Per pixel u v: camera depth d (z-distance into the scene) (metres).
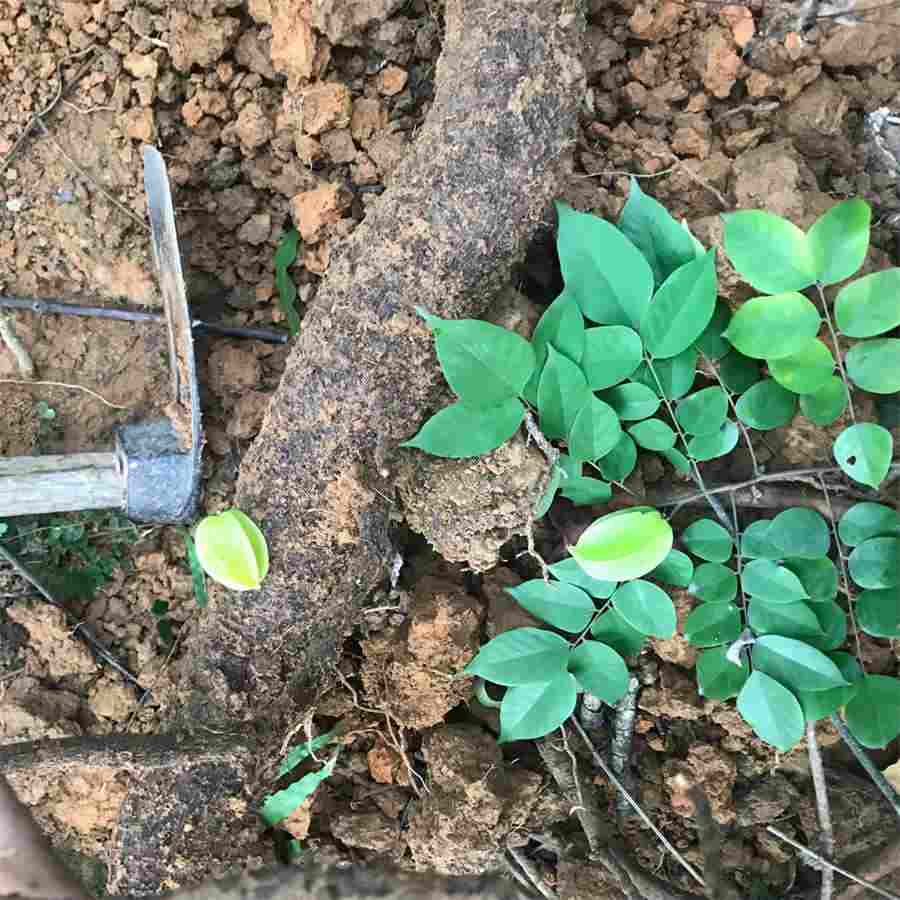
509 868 0.72
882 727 0.61
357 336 0.60
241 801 0.66
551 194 0.59
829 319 0.60
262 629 0.64
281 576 0.63
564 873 0.69
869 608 0.62
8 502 0.66
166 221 0.63
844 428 0.63
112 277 0.73
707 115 0.67
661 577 0.63
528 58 0.57
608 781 0.70
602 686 0.63
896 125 0.66
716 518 0.66
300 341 0.62
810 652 0.61
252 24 0.71
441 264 0.59
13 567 0.73
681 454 0.64
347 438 0.61
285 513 0.62
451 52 0.59
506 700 0.63
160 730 0.67
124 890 0.66
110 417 0.73
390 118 0.70
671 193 0.66
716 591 0.63
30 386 0.73
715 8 0.66
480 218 0.58
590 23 0.67
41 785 0.70
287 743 0.66
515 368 0.58
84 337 0.74
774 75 0.66
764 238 0.57
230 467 0.72
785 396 0.62
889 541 0.61
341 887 0.70
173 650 0.73
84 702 0.73
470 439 0.58
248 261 0.73
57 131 0.73
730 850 0.69
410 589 0.70
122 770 0.68
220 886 0.68
